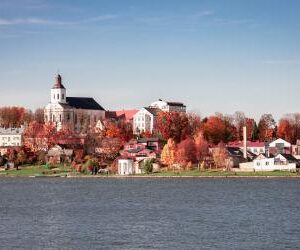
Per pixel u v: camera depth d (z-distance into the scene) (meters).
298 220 165.25
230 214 180.75
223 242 134.38
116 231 150.75
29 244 134.62
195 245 131.75
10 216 183.62
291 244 131.25
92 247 130.88
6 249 129.62
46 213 191.38
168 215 181.12
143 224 162.12
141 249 128.38
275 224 158.00
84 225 161.62
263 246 129.62
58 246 132.25
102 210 198.50
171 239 138.75
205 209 195.75
